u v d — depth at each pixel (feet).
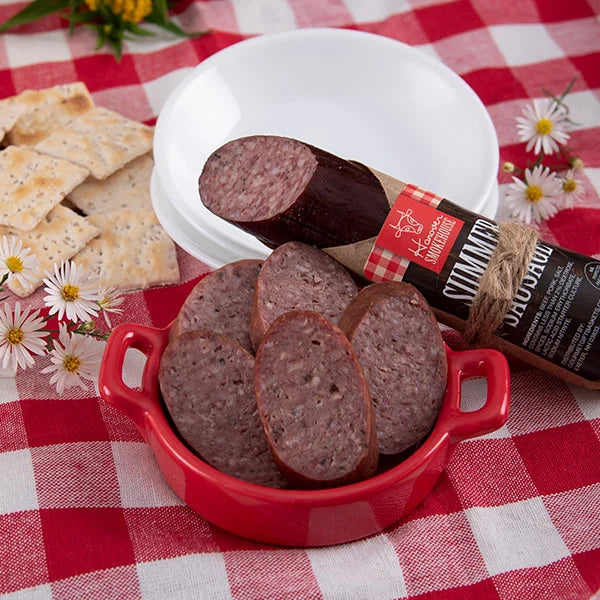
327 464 2.06
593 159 3.01
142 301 2.67
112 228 2.75
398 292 2.19
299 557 2.20
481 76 3.25
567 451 2.39
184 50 3.31
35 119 3.01
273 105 2.89
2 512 2.21
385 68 2.91
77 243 2.69
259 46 2.90
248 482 2.11
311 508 2.06
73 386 2.44
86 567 2.16
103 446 2.34
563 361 2.35
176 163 2.68
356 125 2.87
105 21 3.34
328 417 2.07
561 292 2.29
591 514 2.30
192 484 2.12
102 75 3.26
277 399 2.06
